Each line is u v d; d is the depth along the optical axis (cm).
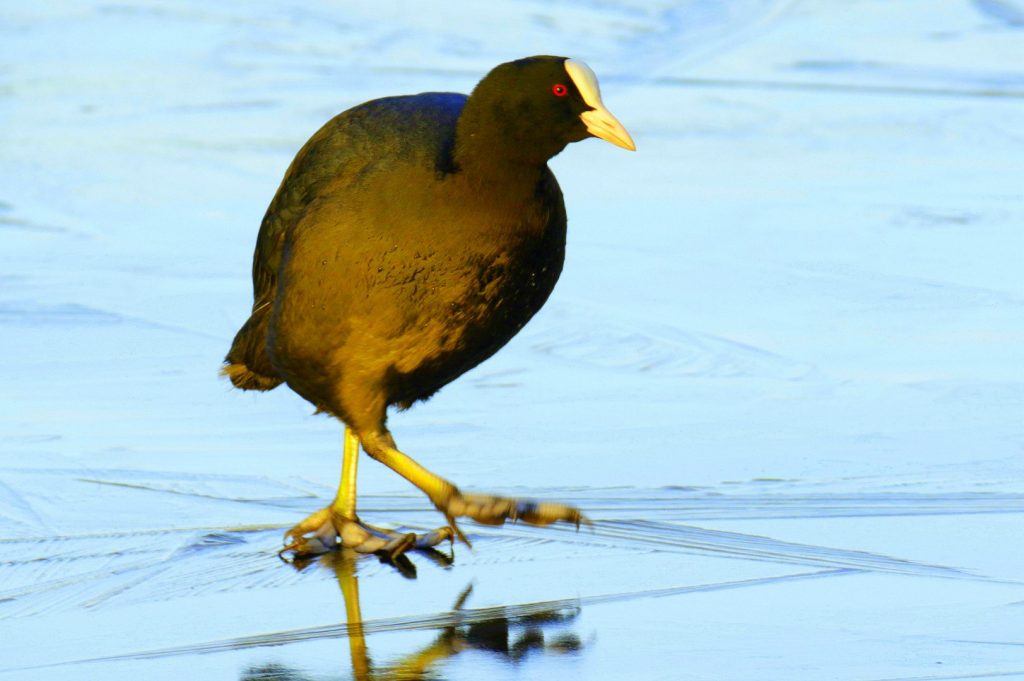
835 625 788
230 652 762
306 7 2742
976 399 1178
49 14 2678
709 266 1534
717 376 1242
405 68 2389
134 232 1664
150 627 798
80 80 2312
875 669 729
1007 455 1065
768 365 1267
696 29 2625
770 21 2661
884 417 1143
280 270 866
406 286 822
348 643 774
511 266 830
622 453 1080
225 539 938
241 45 2520
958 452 1071
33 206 1748
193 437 1125
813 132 2053
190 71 2373
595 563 890
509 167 816
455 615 814
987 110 2156
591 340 1332
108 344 1330
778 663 738
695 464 1056
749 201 1755
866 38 2562
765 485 1016
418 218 815
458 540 938
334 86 2289
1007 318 1375
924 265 1527
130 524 959
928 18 2672
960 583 846
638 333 1348
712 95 2245
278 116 2141
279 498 1012
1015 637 767
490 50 2498
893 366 1259
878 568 870
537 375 1251
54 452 1084
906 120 2108
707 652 754
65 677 730
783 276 1500
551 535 940
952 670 727
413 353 845
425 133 833
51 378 1245
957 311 1395
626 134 806
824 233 1631
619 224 1677
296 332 855
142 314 1409
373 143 840
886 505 974
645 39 2564
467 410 1174
